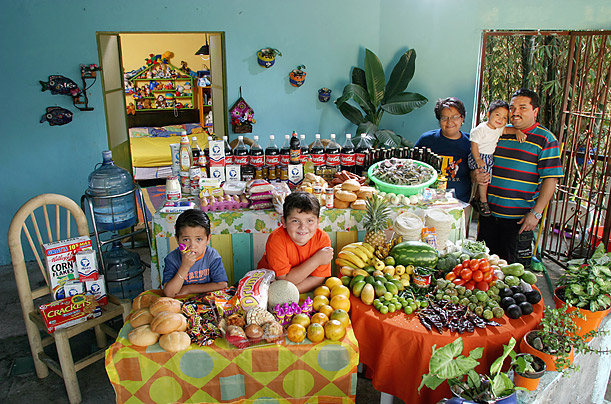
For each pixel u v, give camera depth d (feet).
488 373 7.73
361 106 17.90
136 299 8.05
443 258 9.26
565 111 16.20
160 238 10.40
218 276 8.73
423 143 13.55
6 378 10.41
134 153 24.14
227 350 7.18
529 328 7.94
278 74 17.46
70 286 9.96
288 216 8.16
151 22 15.74
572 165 15.97
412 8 17.62
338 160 12.61
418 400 7.88
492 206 12.13
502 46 19.40
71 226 16.38
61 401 9.73
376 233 9.56
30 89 15.01
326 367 7.39
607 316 9.16
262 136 18.01
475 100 18.90
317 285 8.84
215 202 10.55
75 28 15.01
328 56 17.74
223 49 16.85
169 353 7.14
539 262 15.44
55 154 15.69
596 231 15.47
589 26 17.79
